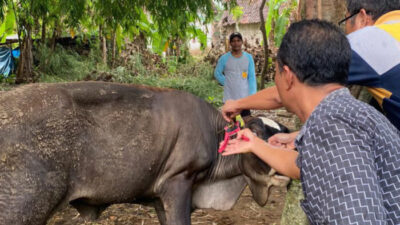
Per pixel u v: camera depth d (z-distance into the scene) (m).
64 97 2.77
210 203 3.45
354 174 1.39
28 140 2.58
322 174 1.45
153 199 3.31
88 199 2.93
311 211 1.52
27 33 12.49
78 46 15.47
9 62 13.70
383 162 1.51
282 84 1.72
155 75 14.98
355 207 1.36
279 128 3.28
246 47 16.19
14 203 2.52
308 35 1.59
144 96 3.08
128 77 13.47
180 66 15.62
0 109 2.59
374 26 2.04
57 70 13.72
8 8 11.46
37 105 2.66
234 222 4.44
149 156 3.01
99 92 2.90
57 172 2.67
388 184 1.51
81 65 14.20
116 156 2.90
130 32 9.80
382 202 1.41
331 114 1.51
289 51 1.62
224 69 6.80
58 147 2.68
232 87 6.73
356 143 1.45
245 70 6.71
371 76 1.96
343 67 1.61
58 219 4.30
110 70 13.90
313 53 1.57
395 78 1.94
